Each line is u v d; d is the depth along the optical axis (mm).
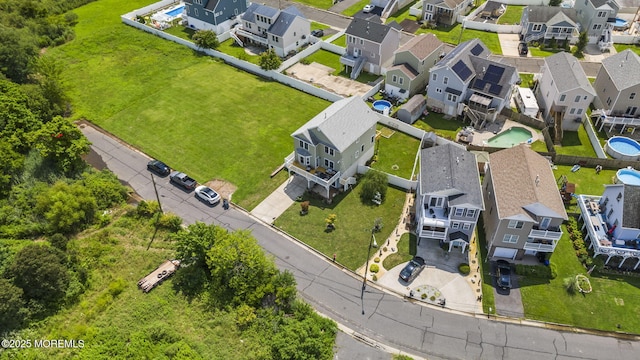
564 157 52094
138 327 36469
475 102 57281
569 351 35375
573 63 59156
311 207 48188
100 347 34031
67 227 44062
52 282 37281
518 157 43781
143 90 66625
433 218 42031
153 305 38125
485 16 84688
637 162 50219
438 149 45688
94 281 40250
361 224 46062
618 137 54594
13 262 37406
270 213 47656
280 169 52656
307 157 48719
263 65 67938
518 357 35062
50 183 49406
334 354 35094
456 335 36531
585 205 44812
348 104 50125
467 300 39062
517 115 58594
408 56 62094
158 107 63062
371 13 85312
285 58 74062
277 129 58469
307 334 33938
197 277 39750
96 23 85750
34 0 88438
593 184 49625
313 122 48688
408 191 49469
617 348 35594
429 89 60562
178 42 78312
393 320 37688
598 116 57312
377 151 54906
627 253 40094
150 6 90625
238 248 39531
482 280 40656
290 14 72938
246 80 68625
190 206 48594
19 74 64875
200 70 71188
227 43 78500
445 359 34969
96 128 59594
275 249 43812
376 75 68875
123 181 51625
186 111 62156
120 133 58688
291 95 65000
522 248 41062
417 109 59031
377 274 41312
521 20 78500
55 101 60312
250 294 37906
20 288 36219
